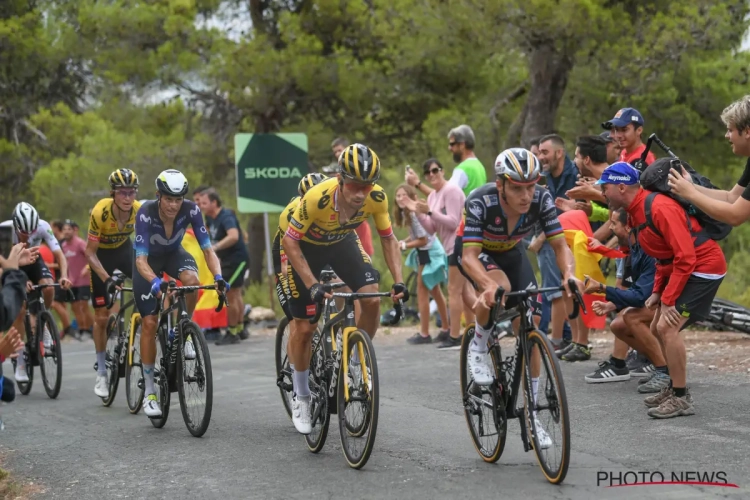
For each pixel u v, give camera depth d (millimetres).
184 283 9500
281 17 23141
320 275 7398
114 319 10727
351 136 24781
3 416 10477
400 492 6406
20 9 27625
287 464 7445
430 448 7656
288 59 22625
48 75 28375
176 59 23016
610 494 6031
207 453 8000
